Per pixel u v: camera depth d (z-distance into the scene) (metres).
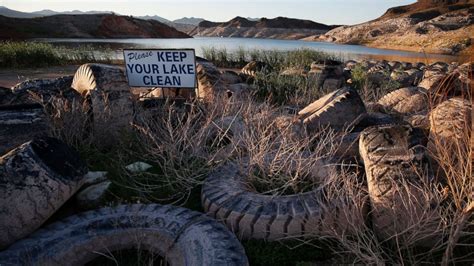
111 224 3.20
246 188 3.72
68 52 19.73
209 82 7.12
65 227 3.12
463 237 3.05
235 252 2.76
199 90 7.28
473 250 2.94
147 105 6.39
